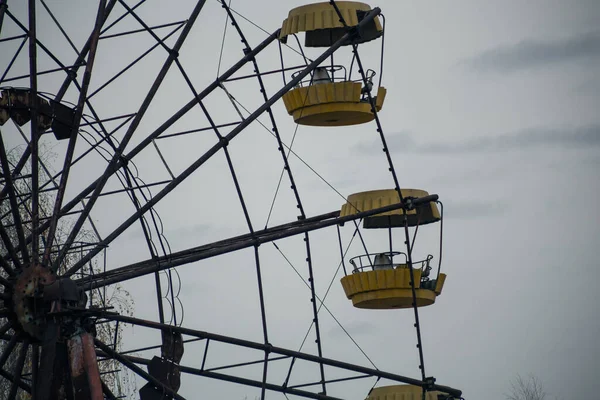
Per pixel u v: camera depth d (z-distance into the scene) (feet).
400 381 171.94
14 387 157.07
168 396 159.02
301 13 173.58
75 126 160.25
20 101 157.07
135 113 167.02
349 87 173.88
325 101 173.88
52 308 148.46
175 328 159.74
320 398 171.53
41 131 159.84
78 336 148.97
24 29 158.40
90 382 147.02
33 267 150.41
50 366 147.74
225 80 177.37
